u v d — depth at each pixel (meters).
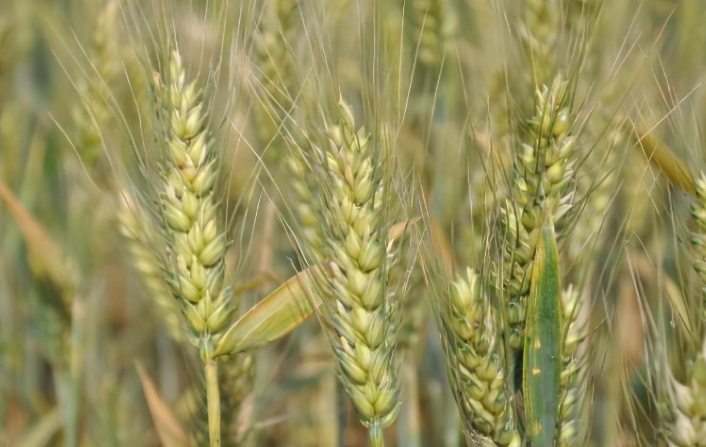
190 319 0.58
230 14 0.62
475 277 0.56
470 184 0.58
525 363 0.55
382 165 0.57
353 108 0.59
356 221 0.56
